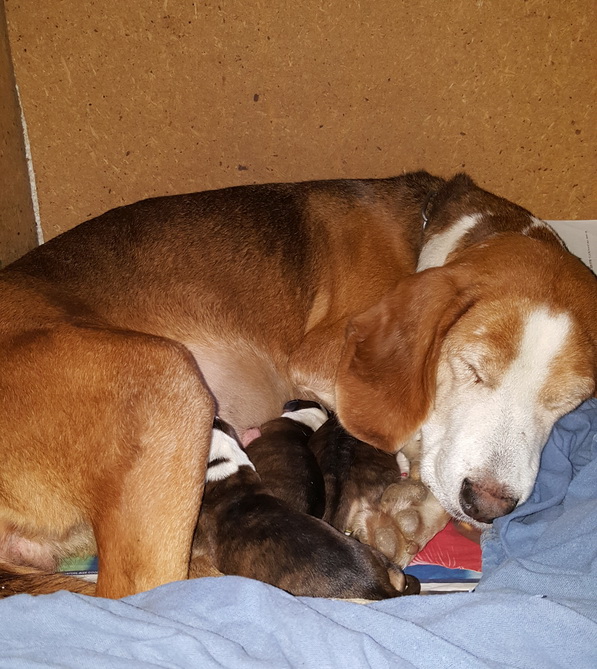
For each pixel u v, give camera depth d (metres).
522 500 0.44
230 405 0.59
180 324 0.56
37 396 0.46
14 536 0.46
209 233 0.59
